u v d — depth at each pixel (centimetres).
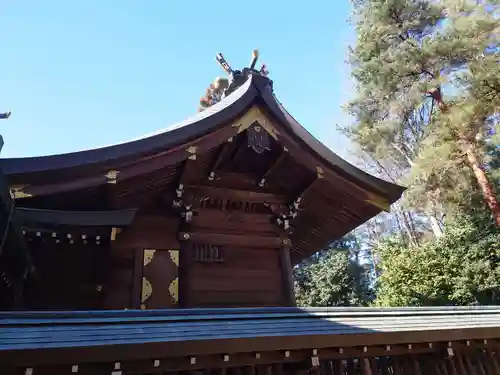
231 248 741
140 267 650
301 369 520
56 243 596
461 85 1555
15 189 475
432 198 1670
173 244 694
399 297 1725
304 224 876
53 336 387
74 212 506
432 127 1636
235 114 680
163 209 712
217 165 721
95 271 606
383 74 1702
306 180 763
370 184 739
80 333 403
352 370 556
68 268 592
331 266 2652
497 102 1391
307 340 485
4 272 472
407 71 1650
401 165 2511
